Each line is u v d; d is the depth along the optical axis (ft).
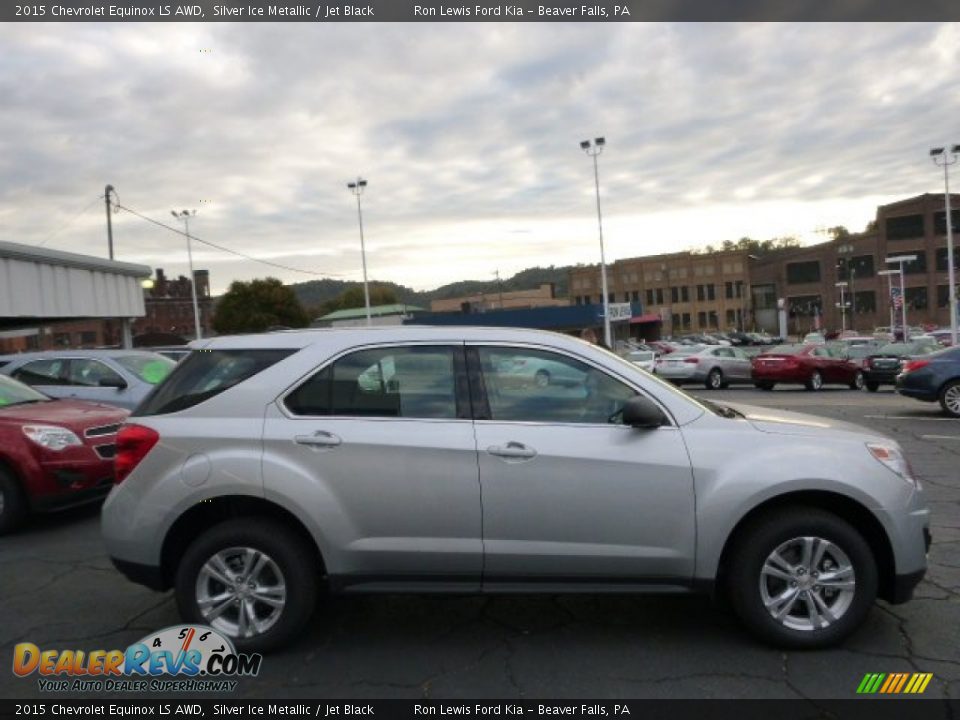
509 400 13.33
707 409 13.65
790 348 77.41
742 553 12.80
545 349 13.57
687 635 13.73
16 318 64.28
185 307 333.83
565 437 12.89
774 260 316.40
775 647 12.94
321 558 13.20
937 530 19.97
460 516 12.75
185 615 13.05
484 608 15.30
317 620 14.75
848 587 12.74
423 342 13.66
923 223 271.90
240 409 13.35
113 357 34.71
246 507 13.56
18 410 23.54
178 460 13.10
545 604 15.47
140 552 13.15
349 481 12.81
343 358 13.61
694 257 325.21
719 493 12.60
